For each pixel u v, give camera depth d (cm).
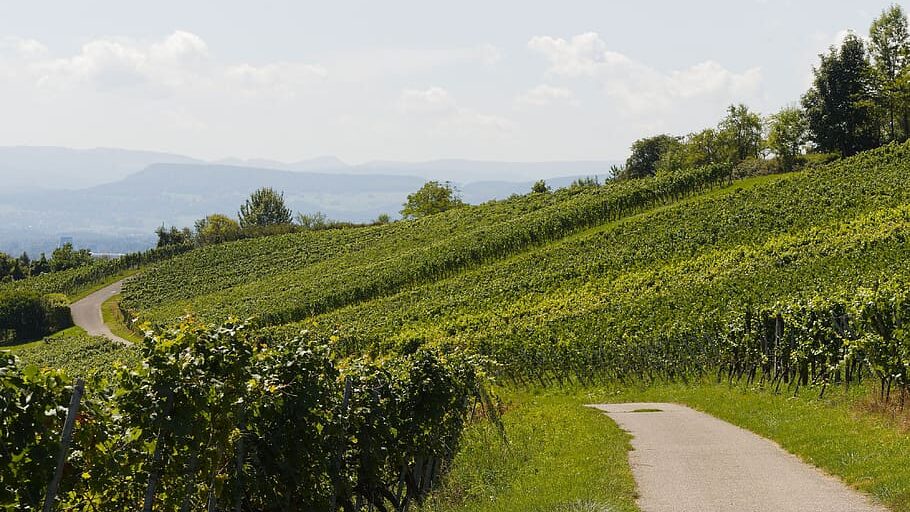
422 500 1471
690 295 4691
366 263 9581
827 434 1566
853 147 10356
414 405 1462
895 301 1973
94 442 753
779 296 3875
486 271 7662
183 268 11388
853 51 10200
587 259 7062
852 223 5838
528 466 1620
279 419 1006
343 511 1288
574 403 2994
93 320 9900
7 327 9406
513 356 4284
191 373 830
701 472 1362
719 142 12875
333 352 1118
